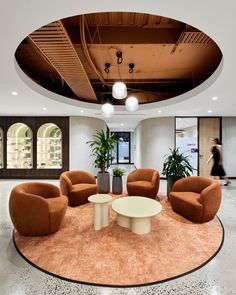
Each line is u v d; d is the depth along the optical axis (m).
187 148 7.30
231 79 3.25
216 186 3.17
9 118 7.19
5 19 1.80
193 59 3.69
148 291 1.76
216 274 1.98
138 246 2.45
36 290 1.77
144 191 4.20
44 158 7.43
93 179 4.45
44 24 1.89
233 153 7.27
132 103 3.46
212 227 3.01
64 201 3.06
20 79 3.25
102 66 3.96
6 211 3.82
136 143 10.05
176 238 2.65
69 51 2.54
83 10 1.72
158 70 4.22
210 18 1.81
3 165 7.27
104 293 1.74
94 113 6.59
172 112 6.32
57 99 4.76
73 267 2.05
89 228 2.95
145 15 2.53
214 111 6.18
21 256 2.27
